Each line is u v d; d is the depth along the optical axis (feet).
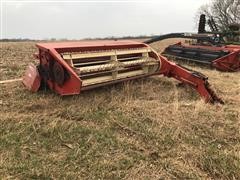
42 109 18.62
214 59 32.12
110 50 21.15
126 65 21.08
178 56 35.83
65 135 15.62
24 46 55.67
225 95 23.22
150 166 13.43
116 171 12.99
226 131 16.80
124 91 21.95
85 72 18.86
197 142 15.51
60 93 19.13
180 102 20.89
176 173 13.00
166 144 15.19
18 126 16.16
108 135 15.78
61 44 20.62
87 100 20.02
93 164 13.30
